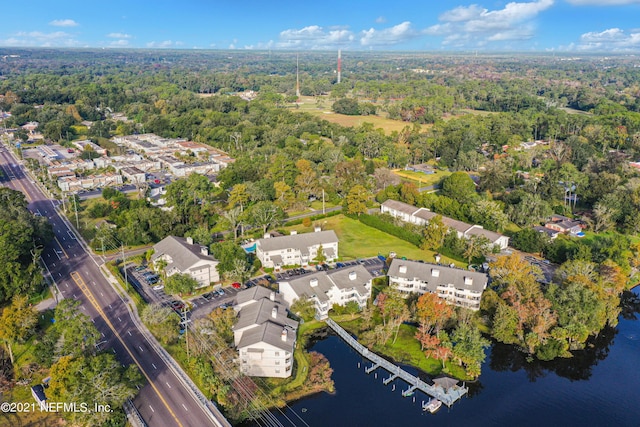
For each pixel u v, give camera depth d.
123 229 183.12
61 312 116.81
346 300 145.50
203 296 149.00
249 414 104.75
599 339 139.25
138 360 118.56
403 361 125.38
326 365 121.12
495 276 149.50
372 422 105.06
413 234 193.62
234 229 191.50
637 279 168.38
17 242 151.38
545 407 111.69
